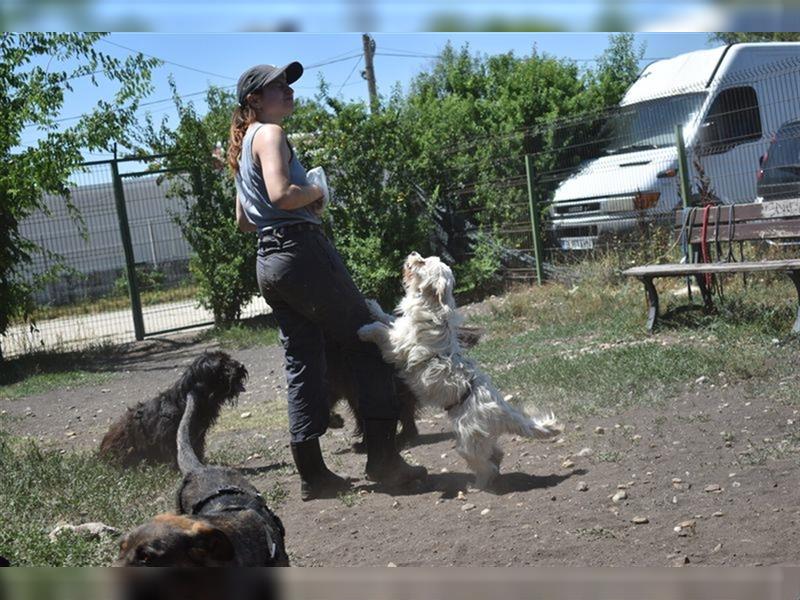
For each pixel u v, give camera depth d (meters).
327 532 4.97
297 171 5.45
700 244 9.82
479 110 17.56
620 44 20.03
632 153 13.53
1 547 4.71
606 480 5.32
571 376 7.84
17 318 15.44
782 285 9.98
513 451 6.15
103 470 6.43
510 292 14.07
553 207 14.14
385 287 14.70
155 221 16.20
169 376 11.95
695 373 7.38
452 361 5.48
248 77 5.47
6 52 13.80
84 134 14.45
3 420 9.77
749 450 5.54
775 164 12.14
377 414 5.63
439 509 5.17
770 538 4.21
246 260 15.42
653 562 4.09
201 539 2.94
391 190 14.89
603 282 12.31
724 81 13.17
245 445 7.38
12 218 14.70
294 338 5.61
